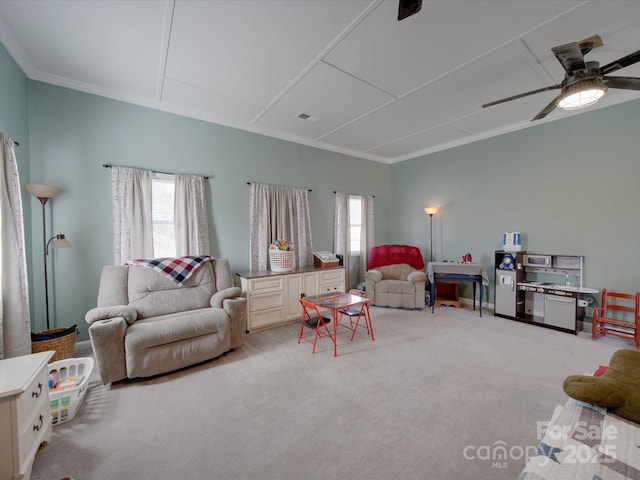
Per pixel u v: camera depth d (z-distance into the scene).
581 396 1.28
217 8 1.90
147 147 3.23
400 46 2.30
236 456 1.51
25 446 1.37
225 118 3.76
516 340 3.10
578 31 2.12
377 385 2.20
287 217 4.41
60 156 2.77
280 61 2.51
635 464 0.96
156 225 3.32
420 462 1.46
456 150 4.83
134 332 2.27
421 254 5.27
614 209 3.25
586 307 3.44
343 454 1.51
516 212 4.09
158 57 2.45
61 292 2.78
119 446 1.58
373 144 4.95
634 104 3.11
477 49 2.34
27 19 1.99
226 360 2.66
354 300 3.04
